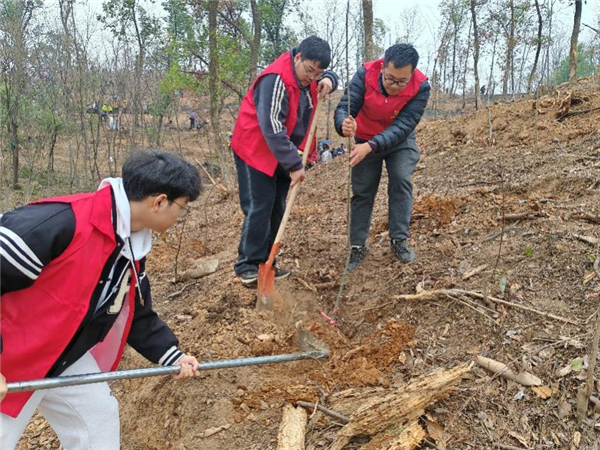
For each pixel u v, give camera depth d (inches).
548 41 382.3
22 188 422.0
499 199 174.6
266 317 140.3
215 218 276.5
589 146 213.6
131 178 77.6
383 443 98.2
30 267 69.7
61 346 76.9
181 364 93.4
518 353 110.3
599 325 93.3
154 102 465.4
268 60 633.0
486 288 124.3
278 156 129.4
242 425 111.6
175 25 561.0
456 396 105.0
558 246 135.3
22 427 79.3
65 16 359.6
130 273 83.0
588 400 96.1
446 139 291.1
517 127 266.5
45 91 400.8
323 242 179.0
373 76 138.2
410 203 150.6
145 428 125.4
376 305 139.6
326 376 117.0
